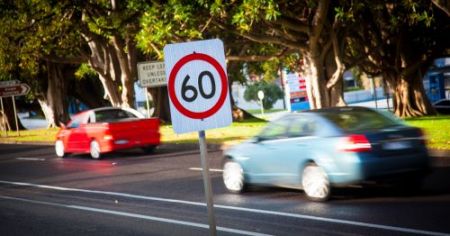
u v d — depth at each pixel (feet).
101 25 98.43
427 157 36.09
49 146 100.42
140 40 76.74
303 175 37.40
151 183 50.21
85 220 37.35
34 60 112.88
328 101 75.97
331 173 35.47
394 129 35.45
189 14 67.82
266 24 77.82
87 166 66.59
